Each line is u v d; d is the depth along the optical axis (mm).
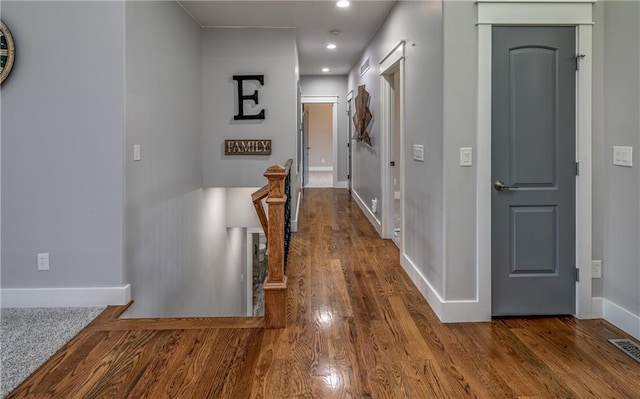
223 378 2178
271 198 2809
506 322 2938
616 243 2889
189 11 4594
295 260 4469
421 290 3492
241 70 5270
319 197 8977
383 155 5371
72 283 3066
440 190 2980
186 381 2146
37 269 3059
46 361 2328
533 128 2930
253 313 8320
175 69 4168
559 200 2979
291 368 2283
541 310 3023
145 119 3408
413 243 3797
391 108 5305
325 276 3947
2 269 3057
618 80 2816
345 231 5832
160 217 3766
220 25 5137
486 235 2920
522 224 2973
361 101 6797
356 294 3477
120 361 2334
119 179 3023
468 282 2947
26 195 3025
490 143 2893
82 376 2184
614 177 2889
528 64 2895
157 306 3695
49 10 2947
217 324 2852
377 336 2697
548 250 2998
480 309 2951
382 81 5273
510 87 2900
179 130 4301
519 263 2994
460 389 2100
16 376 2176
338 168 10523
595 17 2906
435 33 3043
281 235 2803
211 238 5680
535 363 2369
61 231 3045
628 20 2723
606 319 2984
